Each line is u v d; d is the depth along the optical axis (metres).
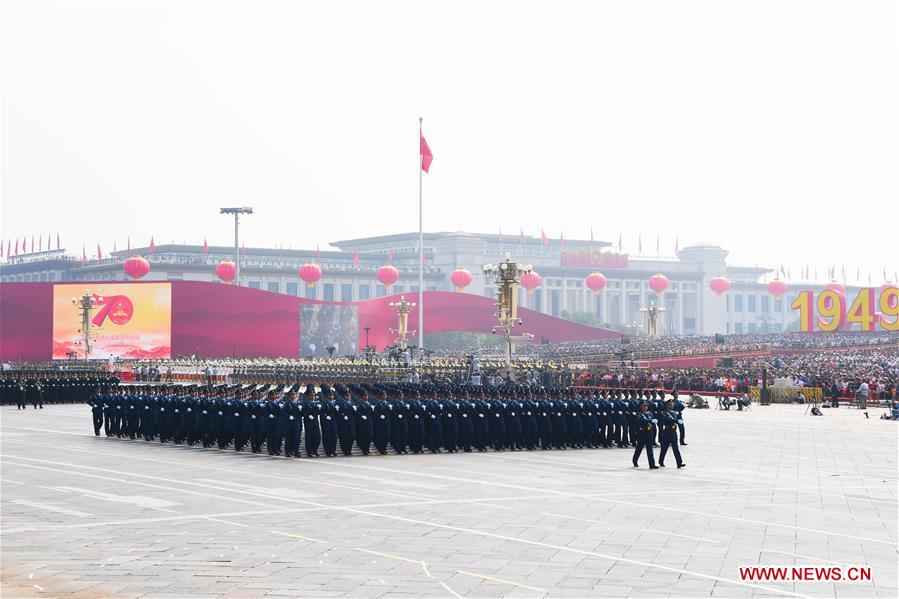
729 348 138.25
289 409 38.56
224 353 132.38
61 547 21.25
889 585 17.69
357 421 38.56
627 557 19.92
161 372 101.31
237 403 40.62
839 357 122.69
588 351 144.75
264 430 39.19
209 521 24.23
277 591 17.36
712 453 40.28
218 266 166.12
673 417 34.97
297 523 23.89
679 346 147.00
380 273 185.50
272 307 136.25
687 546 21.00
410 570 18.88
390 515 24.92
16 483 31.23
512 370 73.31
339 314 142.75
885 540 21.66
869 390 79.94
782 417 63.88
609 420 42.00
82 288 128.75
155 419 44.97
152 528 23.36
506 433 40.44
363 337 146.38
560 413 41.00
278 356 136.12
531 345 165.25
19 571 19.03
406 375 84.44
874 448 42.53
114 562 19.75
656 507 26.12
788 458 38.44
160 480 31.77
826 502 27.06
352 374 87.00
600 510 25.62
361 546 21.14
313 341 139.88
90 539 22.09
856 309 142.88
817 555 20.09
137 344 128.75
